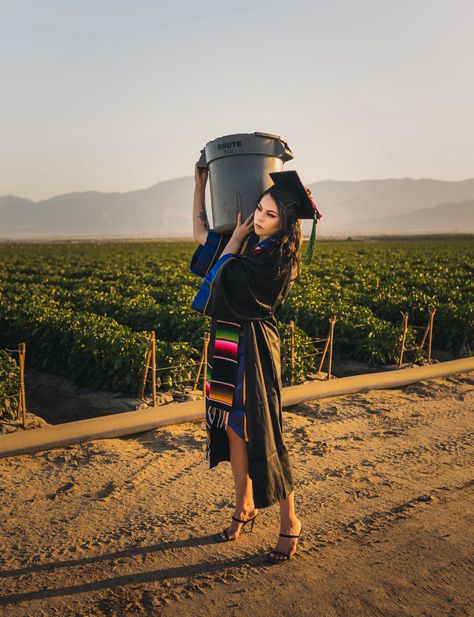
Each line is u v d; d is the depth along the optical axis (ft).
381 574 11.55
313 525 13.74
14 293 62.49
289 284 12.04
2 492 15.58
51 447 18.79
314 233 11.86
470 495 15.37
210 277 11.74
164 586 11.19
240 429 11.82
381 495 15.35
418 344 42.57
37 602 10.68
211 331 12.19
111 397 28.86
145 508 14.64
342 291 60.13
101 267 118.32
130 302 49.98
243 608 10.44
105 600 10.73
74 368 32.48
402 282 75.00
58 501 15.06
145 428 20.72
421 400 24.84
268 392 12.00
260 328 11.99
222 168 11.97
